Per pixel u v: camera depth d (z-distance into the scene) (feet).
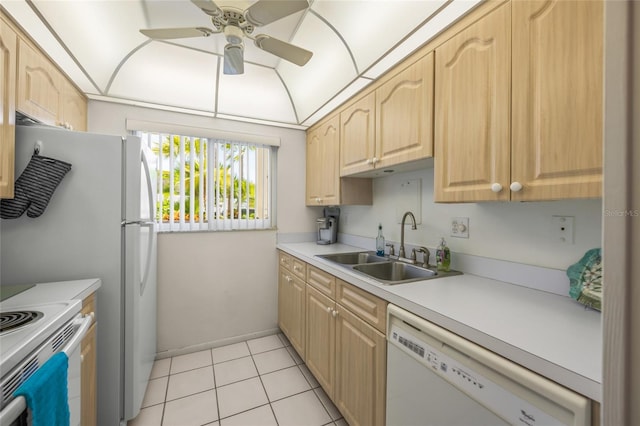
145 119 7.09
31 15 3.74
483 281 4.27
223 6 3.65
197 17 5.08
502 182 3.20
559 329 2.54
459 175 3.72
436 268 5.16
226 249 8.07
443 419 2.83
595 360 2.00
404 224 6.23
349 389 4.61
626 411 1.12
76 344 3.02
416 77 4.45
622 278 1.13
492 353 2.40
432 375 2.98
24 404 2.11
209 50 6.10
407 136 4.62
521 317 2.82
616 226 1.14
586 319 2.78
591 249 3.26
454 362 2.73
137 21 5.09
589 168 2.47
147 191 5.41
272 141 8.60
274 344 8.07
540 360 2.06
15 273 4.08
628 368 1.12
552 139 2.73
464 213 4.92
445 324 2.86
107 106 6.74
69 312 3.16
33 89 4.25
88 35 4.75
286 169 8.93
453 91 3.81
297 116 8.20
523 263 4.01
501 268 4.26
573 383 1.87
